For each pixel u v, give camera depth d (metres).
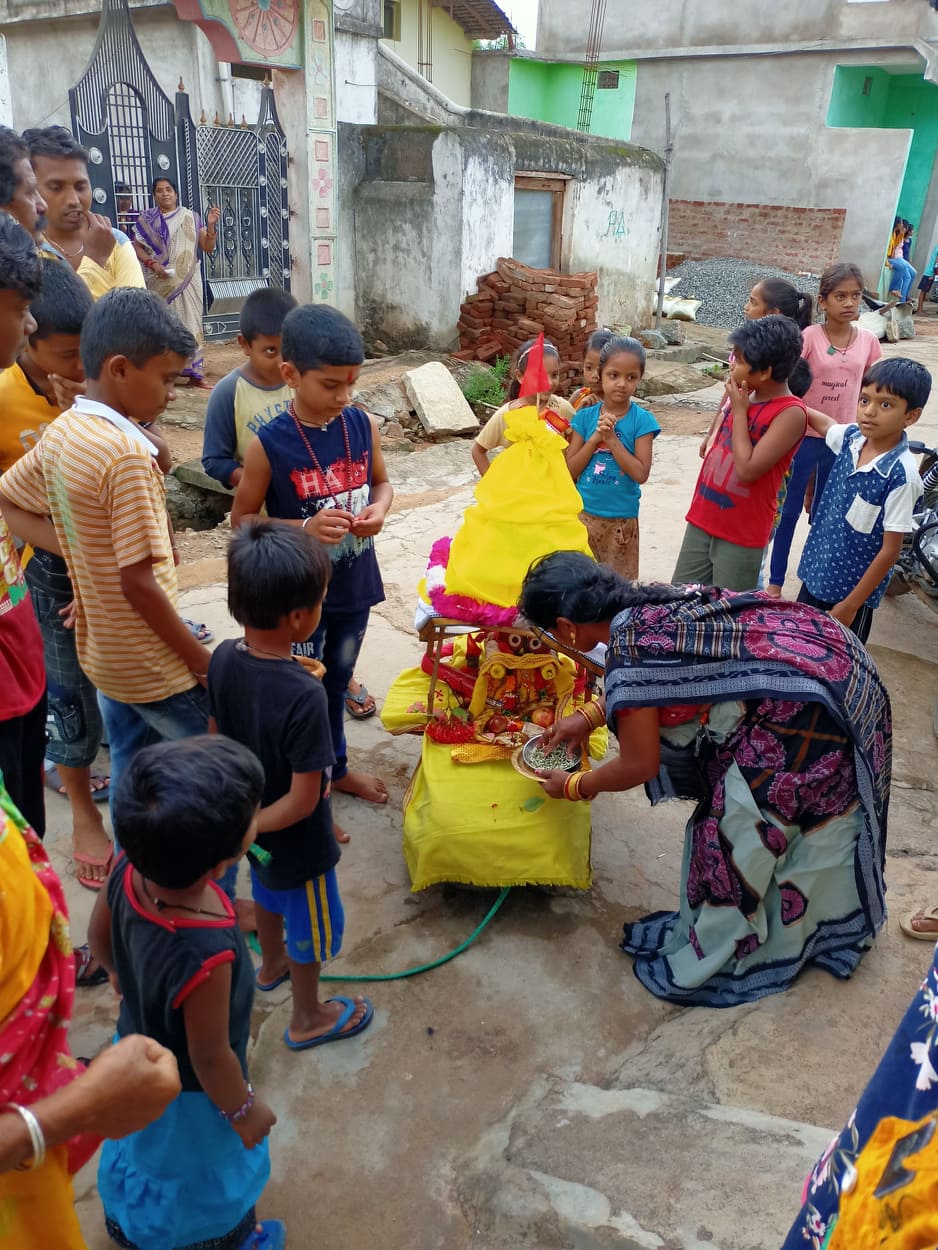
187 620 4.80
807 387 4.58
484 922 2.95
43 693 2.42
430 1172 2.20
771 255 18.73
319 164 10.46
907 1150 1.11
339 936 2.43
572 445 4.36
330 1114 2.34
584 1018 2.63
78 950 2.75
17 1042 1.23
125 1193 1.82
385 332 11.54
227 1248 1.92
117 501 2.30
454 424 9.14
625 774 2.55
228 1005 1.66
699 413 10.45
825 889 2.64
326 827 2.28
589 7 19.81
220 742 1.65
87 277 3.88
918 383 3.45
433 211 10.62
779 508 4.16
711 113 19.03
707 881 2.62
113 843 3.17
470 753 3.08
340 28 10.48
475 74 21.34
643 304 14.05
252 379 3.46
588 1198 1.99
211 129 9.86
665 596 2.54
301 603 2.07
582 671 3.23
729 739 2.52
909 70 18.91
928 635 5.14
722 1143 2.08
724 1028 2.53
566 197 12.06
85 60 12.46
